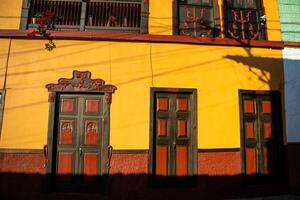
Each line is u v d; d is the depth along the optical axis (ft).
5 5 25.43
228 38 26.40
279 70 26.78
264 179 25.66
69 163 24.04
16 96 24.04
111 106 24.48
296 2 28.30
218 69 25.99
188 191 24.29
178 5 27.35
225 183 24.80
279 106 26.40
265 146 26.04
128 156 24.16
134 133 24.39
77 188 23.82
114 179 23.85
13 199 23.08
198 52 25.98
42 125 23.90
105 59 24.94
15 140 23.62
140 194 23.86
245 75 26.25
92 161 24.14
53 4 26.45
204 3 27.78
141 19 26.25
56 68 24.53
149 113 24.68
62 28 25.95
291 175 25.71
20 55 24.49
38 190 23.26
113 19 26.27
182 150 24.97
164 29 26.37
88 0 26.63
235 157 25.25
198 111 25.27
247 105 26.30
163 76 25.27
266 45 26.71
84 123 24.48
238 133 25.52
